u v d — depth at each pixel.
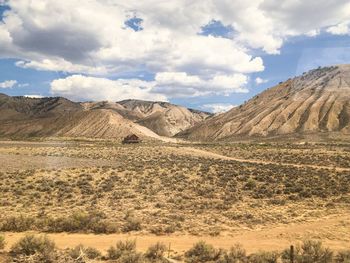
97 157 95.81
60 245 24.19
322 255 21.89
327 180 53.88
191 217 32.38
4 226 28.30
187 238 26.69
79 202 38.44
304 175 58.91
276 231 28.67
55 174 59.06
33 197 41.06
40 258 20.17
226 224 30.53
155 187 46.88
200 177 56.16
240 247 22.83
